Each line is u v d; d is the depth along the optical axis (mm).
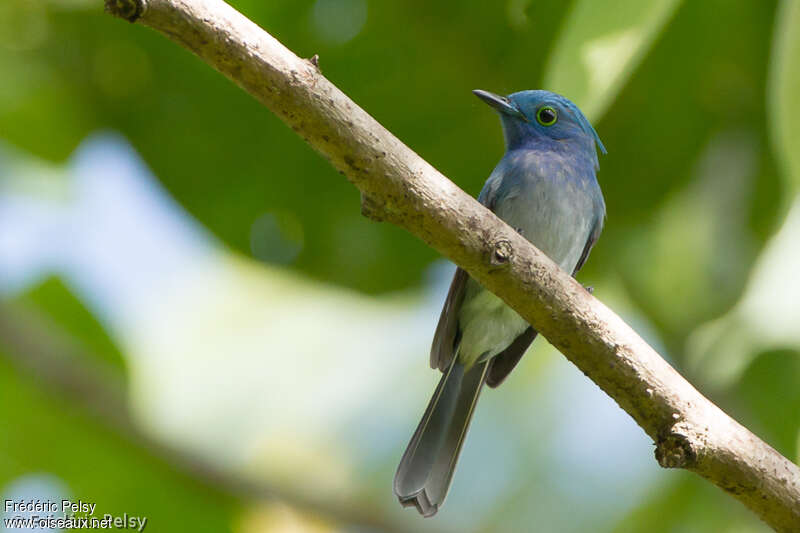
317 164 10562
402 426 12055
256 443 11883
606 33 6156
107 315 12047
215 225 10867
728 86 10133
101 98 10609
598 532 11852
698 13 9805
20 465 11695
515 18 9844
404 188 6504
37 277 12000
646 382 6836
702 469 6820
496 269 6742
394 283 10961
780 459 6852
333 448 11891
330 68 10312
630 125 10453
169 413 12078
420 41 10188
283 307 12703
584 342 6867
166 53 10305
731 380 9523
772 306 9227
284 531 11320
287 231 10883
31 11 10273
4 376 11594
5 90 10547
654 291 10422
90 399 11305
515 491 12070
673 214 10570
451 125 10734
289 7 10062
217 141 10547
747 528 11148
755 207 10156
